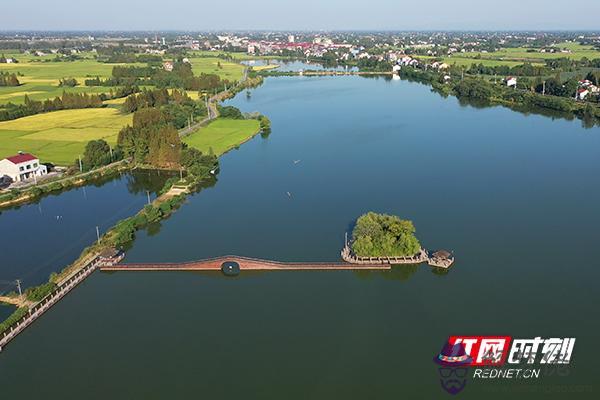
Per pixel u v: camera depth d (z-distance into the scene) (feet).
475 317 263.90
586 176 486.79
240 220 394.11
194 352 239.91
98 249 344.49
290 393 214.28
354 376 224.53
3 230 392.27
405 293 288.51
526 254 329.93
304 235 363.97
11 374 228.02
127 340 249.55
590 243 344.90
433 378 223.10
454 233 361.51
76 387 219.41
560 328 253.85
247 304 279.28
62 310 275.59
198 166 501.56
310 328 257.14
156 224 391.65
